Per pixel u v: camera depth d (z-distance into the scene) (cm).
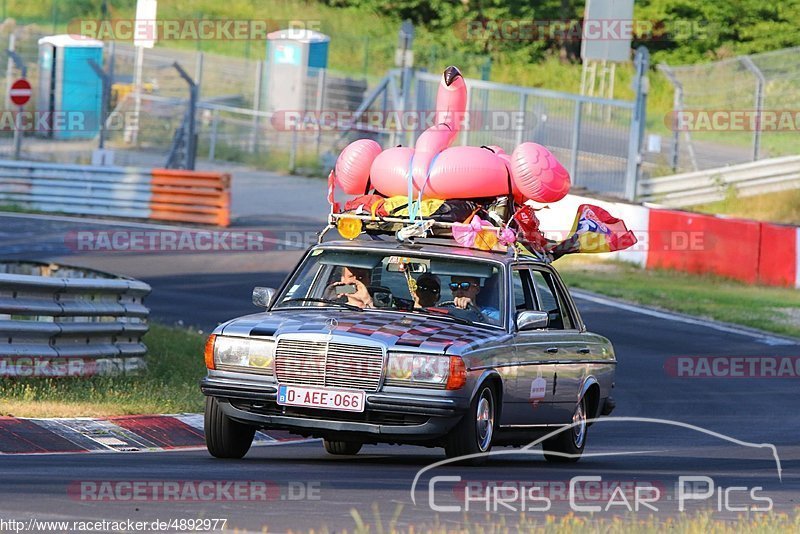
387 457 3162
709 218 8200
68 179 9475
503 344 2795
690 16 16025
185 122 11150
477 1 16550
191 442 3212
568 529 1808
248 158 12100
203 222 9069
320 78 12000
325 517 1908
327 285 2952
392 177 3103
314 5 16275
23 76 11031
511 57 15875
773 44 15800
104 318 4069
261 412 2694
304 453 3158
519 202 3162
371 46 15175
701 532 1847
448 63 14800
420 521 1912
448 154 3080
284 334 2664
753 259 8050
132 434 3158
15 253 7444
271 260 7706
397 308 2895
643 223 8425
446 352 2616
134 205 9294
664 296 7412
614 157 10050
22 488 2089
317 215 9744
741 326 6769
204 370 4525
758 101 10544
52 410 3259
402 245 2988
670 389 5059
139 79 12462
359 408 2612
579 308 6981
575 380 3147
